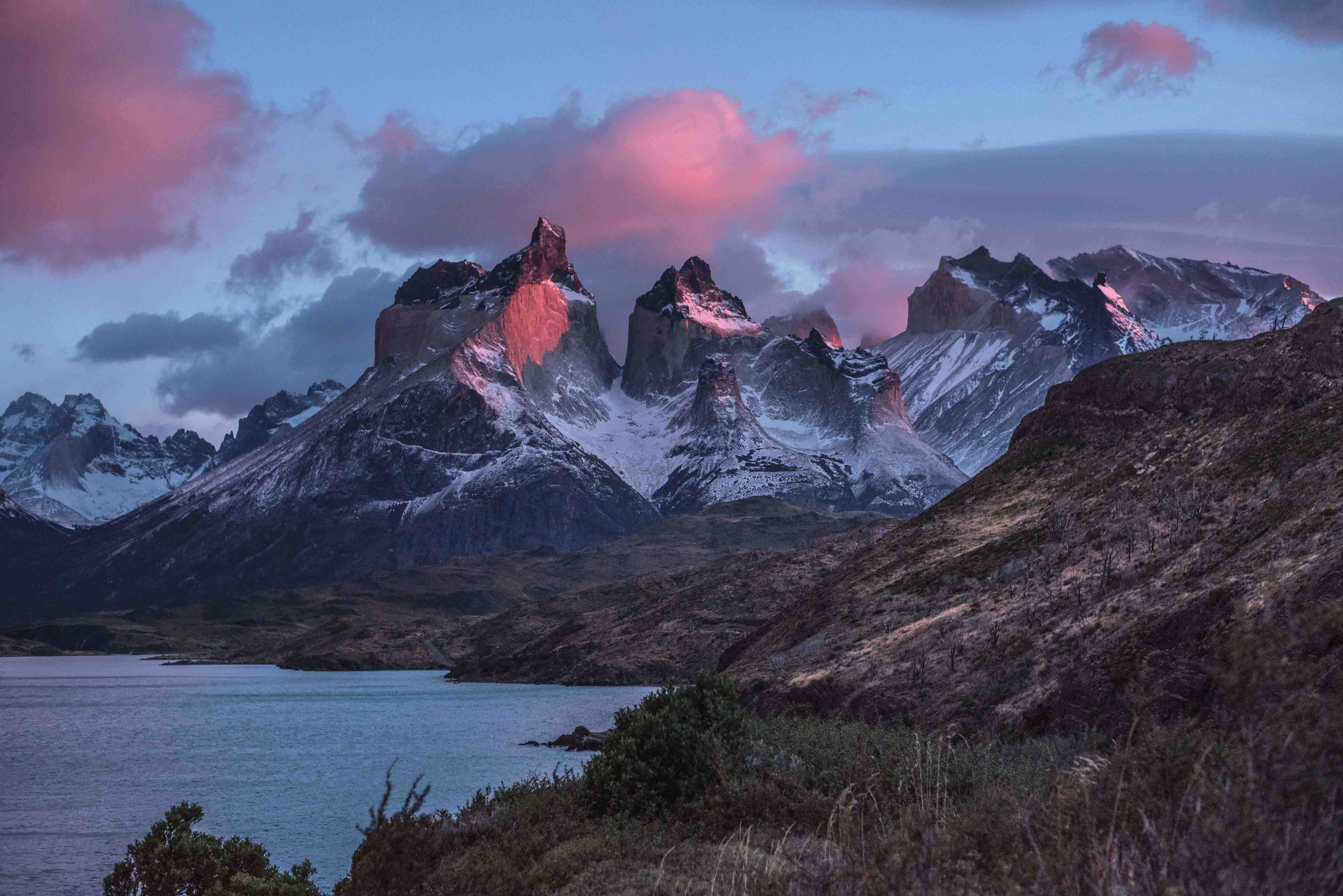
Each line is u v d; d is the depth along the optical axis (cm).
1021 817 1181
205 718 11950
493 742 8038
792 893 1223
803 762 2336
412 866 1675
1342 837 798
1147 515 4572
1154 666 3066
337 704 13400
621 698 11775
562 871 1870
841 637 5441
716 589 15462
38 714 12900
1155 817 997
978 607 4716
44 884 3662
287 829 4612
